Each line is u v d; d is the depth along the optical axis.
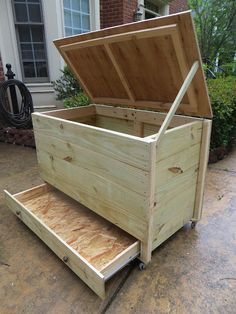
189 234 1.91
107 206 1.66
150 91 1.92
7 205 2.19
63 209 2.05
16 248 1.79
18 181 2.82
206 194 2.49
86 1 4.51
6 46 4.08
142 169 1.33
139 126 2.19
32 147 3.92
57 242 1.57
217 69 6.83
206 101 1.56
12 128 4.18
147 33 1.39
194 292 1.43
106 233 1.76
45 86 4.47
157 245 1.60
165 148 1.37
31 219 1.83
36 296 1.43
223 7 6.36
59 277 1.55
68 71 4.25
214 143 3.28
